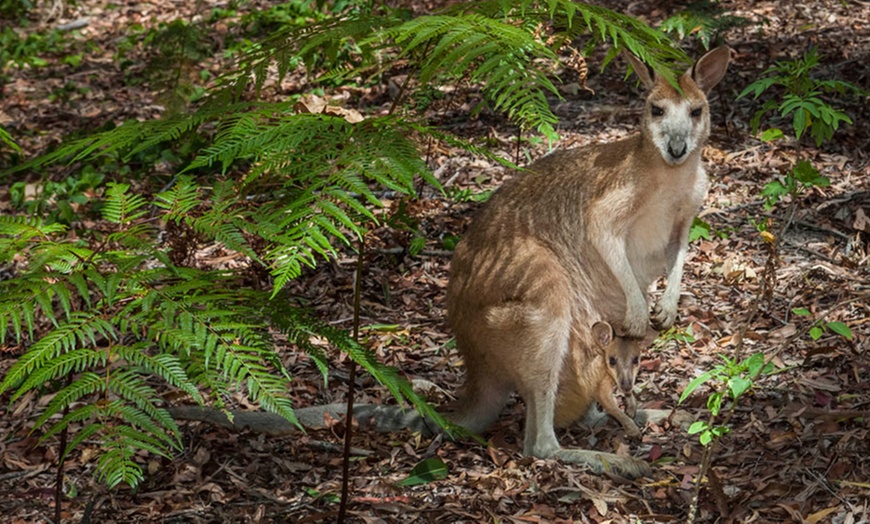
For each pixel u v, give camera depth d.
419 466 6.75
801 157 11.04
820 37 14.00
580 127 12.08
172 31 6.89
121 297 4.41
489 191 10.74
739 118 12.05
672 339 8.26
